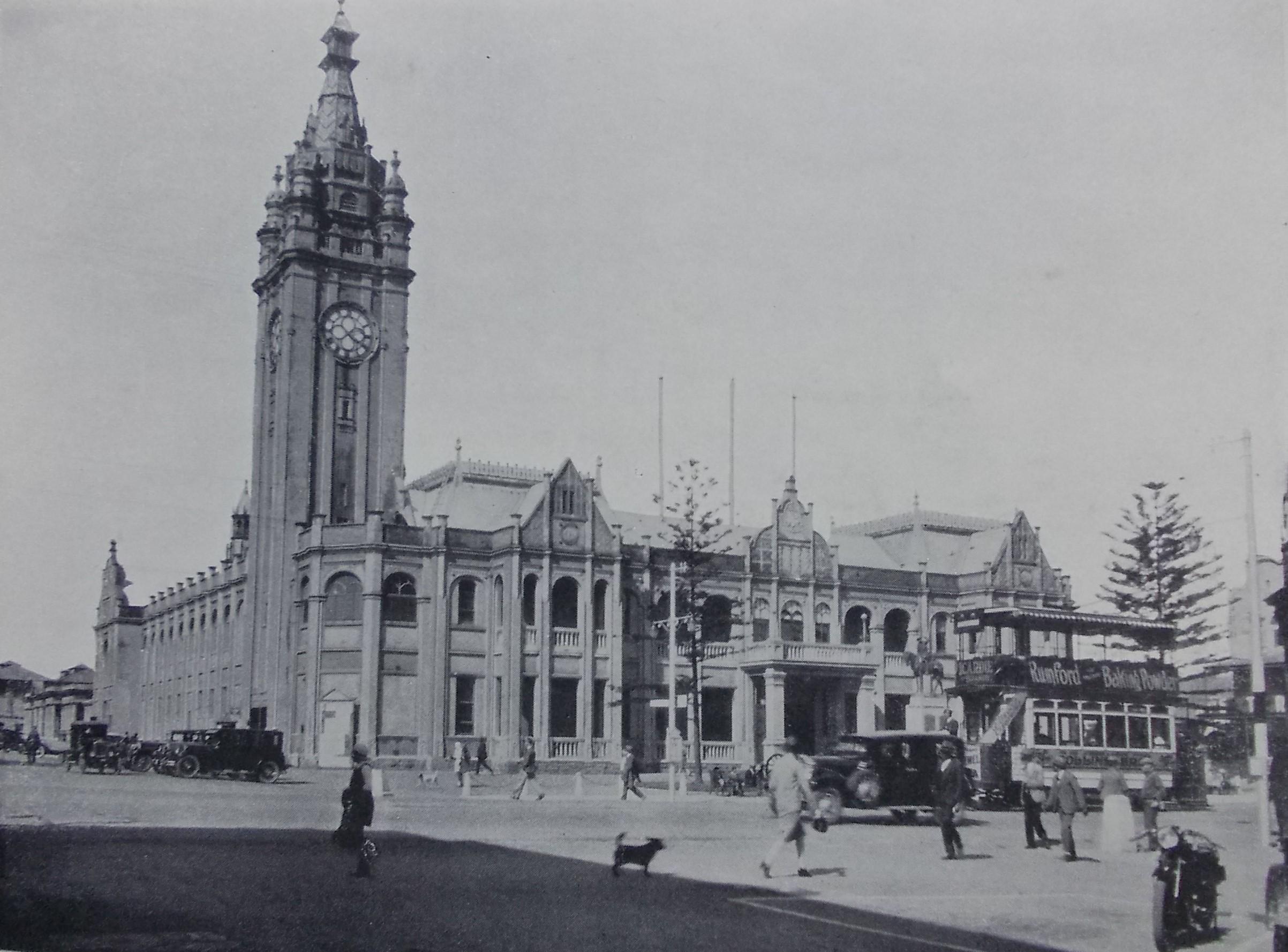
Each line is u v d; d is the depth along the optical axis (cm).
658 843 2520
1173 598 4512
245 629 8056
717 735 7644
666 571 7738
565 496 7375
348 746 6894
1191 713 5269
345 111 8538
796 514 8300
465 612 7244
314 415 7981
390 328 8269
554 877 2461
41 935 1780
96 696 11406
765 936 1841
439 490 8069
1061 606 8506
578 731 7194
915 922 2002
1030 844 3262
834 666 7375
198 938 1775
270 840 3080
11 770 6084
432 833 3381
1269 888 1922
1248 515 3362
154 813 3778
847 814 4550
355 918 1952
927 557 8838
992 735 4738
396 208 8388
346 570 7075
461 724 7125
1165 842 1870
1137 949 1828
